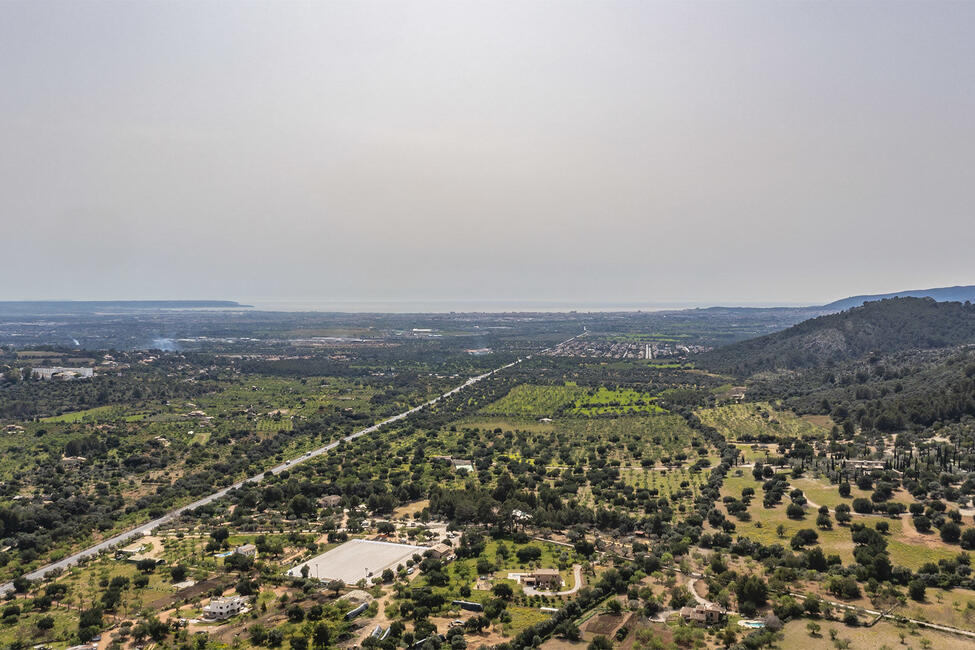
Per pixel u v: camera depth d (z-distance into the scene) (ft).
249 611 571.28
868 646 469.98
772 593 569.64
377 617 555.28
